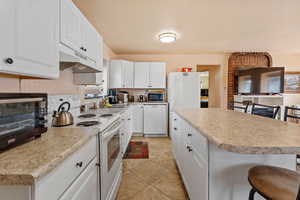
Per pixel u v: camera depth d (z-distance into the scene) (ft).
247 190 3.07
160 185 5.74
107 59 11.81
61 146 2.42
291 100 14.10
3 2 2.04
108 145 4.36
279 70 12.85
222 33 9.32
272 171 2.77
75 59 4.15
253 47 12.11
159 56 14.14
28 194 1.65
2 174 1.60
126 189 5.52
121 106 10.18
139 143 10.61
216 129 3.30
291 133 2.96
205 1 6.07
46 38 2.91
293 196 2.20
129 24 8.08
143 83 12.96
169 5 6.36
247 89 13.16
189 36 9.77
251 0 6.00
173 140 7.75
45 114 3.04
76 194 2.62
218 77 14.74
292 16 7.23
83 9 6.64
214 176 3.05
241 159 3.06
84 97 7.88
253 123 3.97
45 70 2.91
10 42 2.15
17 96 2.30
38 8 2.68
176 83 12.11
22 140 2.46
